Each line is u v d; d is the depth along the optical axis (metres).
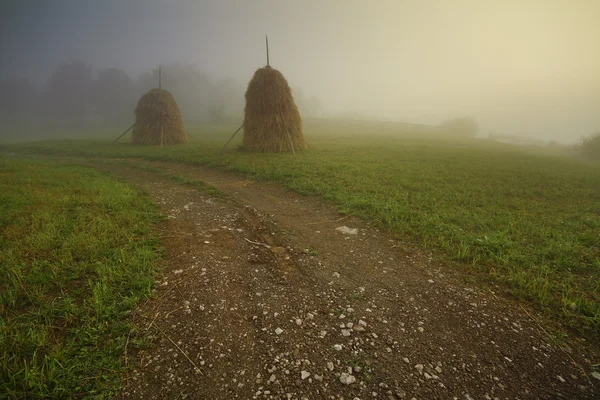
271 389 2.45
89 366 2.55
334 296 3.73
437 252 4.89
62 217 5.64
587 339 3.12
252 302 3.55
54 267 3.91
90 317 3.10
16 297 3.34
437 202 7.36
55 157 16.02
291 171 10.28
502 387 2.56
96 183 8.49
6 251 4.28
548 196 8.56
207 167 12.06
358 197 7.50
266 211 6.86
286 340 2.97
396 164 12.57
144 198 7.39
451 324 3.30
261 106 15.03
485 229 5.71
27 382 2.35
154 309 3.33
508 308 3.57
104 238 4.76
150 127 19.94
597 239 5.28
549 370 2.74
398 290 3.90
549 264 4.43
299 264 4.48
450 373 2.68
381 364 2.74
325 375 2.60
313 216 6.58
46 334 2.83
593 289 3.87
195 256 4.55
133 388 2.42
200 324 3.14
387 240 5.37
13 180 8.49
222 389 2.43
